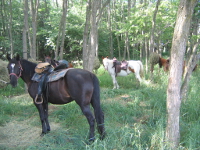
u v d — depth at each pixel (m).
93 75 3.66
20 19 15.59
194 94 5.56
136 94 6.44
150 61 8.73
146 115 4.85
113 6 17.42
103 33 18.00
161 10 9.92
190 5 2.79
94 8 5.98
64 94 3.65
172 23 10.02
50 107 5.75
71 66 8.58
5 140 3.78
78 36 16.73
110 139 3.29
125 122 4.41
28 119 4.92
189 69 3.87
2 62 7.87
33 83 3.93
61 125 4.49
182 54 2.96
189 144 3.11
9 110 5.48
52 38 15.73
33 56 8.38
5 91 7.96
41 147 3.32
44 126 3.96
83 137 3.72
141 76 8.80
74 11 16.58
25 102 6.22
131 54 21.16
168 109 3.15
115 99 6.35
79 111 5.13
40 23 18.06
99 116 3.51
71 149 3.22
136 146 3.14
